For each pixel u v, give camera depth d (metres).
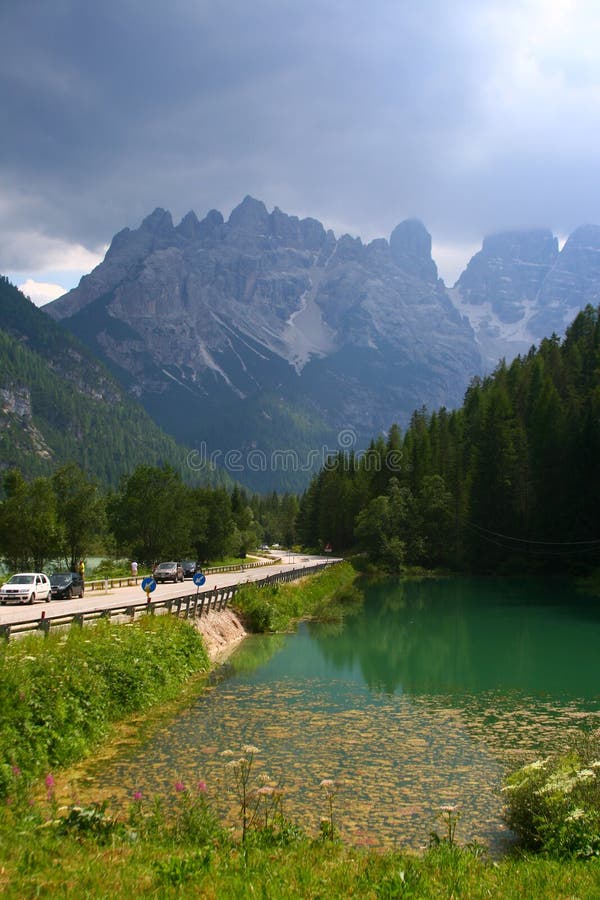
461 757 20.27
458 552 114.50
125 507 104.31
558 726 24.08
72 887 8.45
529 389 129.62
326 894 8.77
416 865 10.40
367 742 21.70
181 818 12.78
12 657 19.78
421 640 45.25
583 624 53.31
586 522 95.56
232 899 8.48
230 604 49.03
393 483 129.62
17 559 85.50
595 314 153.88
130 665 25.08
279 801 15.18
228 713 24.69
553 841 12.28
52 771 17.38
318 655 38.50
